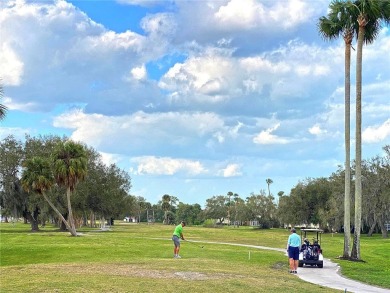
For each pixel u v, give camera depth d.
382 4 30.30
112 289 13.67
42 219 84.62
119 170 86.00
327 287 17.56
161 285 14.80
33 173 57.72
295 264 22.20
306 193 103.88
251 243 47.56
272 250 36.91
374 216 81.38
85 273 17.08
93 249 33.72
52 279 15.27
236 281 16.66
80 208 79.56
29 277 15.80
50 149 75.31
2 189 73.50
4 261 28.94
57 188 72.50
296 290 15.95
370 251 40.75
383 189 76.69
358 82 31.45
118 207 86.00
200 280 16.38
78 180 57.75
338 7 31.16
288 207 106.00
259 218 138.88
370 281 20.31
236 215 152.00
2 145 73.81
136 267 19.58
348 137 32.34
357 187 31.05
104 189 81.50
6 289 13.23
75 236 55.09
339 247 44.66
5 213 75.06
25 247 36.03
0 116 23.09
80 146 59.06
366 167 78.88
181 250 32.84
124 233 67.94
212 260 24.69
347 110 32.53
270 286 16.23
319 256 25.06
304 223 107.44
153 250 32.84
